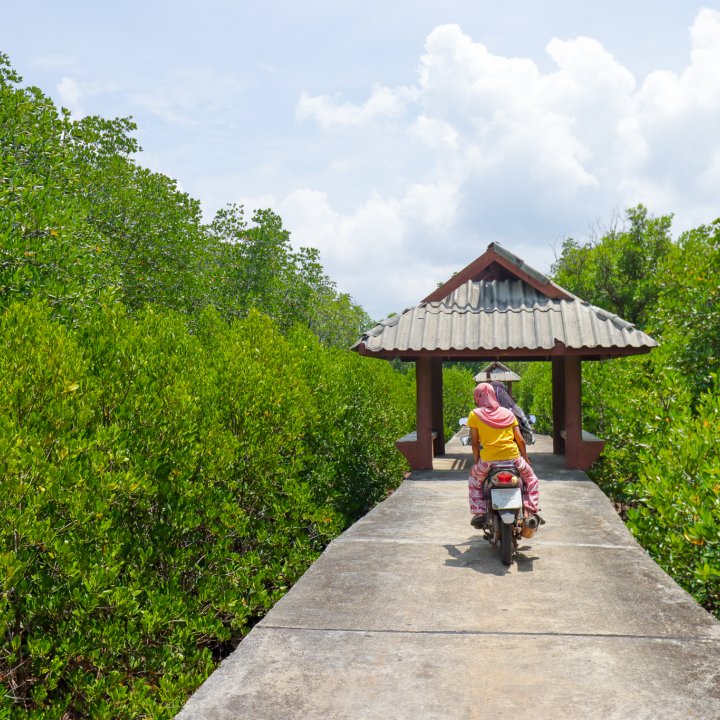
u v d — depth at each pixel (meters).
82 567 5.71
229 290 21.28
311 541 11.26
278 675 3.71
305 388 11.28
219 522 8.54
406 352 11.18
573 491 9.52
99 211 15.20
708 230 17.92
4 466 5.01
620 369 13.80
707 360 12.70
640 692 3.45
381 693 3.49
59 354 6.20
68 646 5.76
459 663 3.86
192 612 7.64
